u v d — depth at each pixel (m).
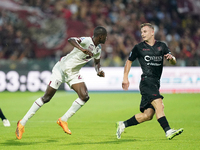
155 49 11.30
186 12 50.34
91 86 35.00
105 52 40.59
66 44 43.03
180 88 34.09
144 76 11.32
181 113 19.73
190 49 45.00
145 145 10.54
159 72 11.39
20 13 44.50
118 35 43.56
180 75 34.12
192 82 34.12
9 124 14.73
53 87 11.79
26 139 11.79
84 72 35.03
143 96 11.30
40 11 45.50
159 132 13.40
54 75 11.88
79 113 20.31
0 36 41.72
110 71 34.97
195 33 49.06
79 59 11.68
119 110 21.53
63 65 11.78
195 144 10.64
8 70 35.47
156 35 44.66
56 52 42.59
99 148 10.09
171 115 19.03
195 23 49.78
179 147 10.15
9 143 11.01
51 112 20.91
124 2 48.56
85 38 11.58
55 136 12.47
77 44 10.95
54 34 43.72
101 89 34.88
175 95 31.44
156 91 11.02
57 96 31.52
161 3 49.66
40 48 42.53
